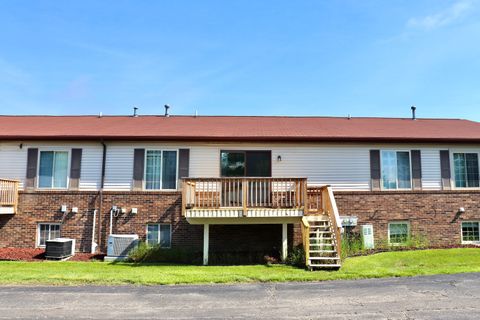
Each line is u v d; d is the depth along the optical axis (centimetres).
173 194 1435
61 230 1422
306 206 1214
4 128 1580
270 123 1764
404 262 1145
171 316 639
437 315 636
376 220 1463
